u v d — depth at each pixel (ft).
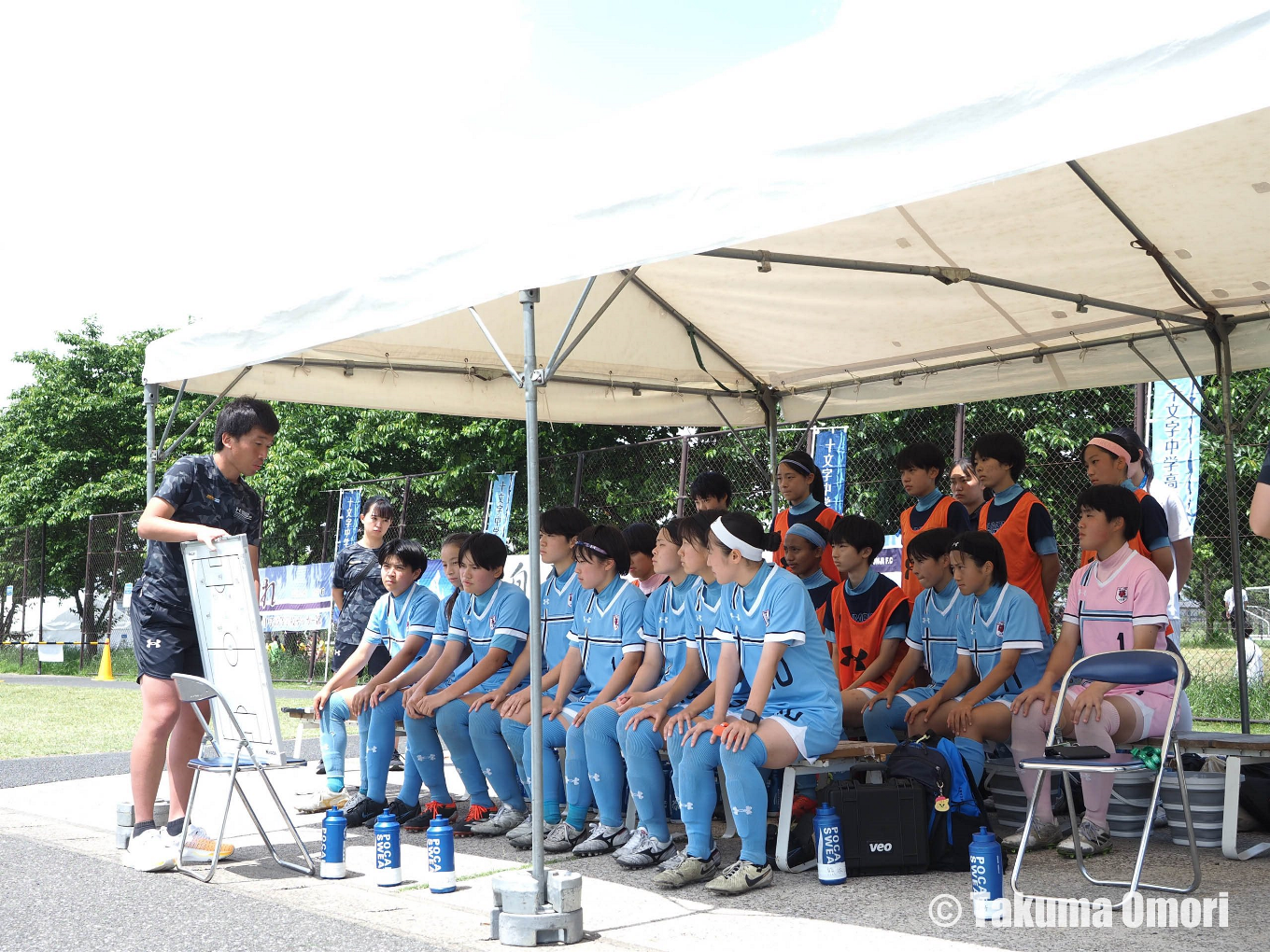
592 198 12.19
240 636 14.32
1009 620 16.16
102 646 71.41
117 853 16.44
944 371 24.59
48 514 89.10
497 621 18.15
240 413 15.81
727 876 13.48
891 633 18.67
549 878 11.76
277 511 60.34
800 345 24.76
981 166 9.16
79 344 93.91
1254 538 34.42
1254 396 34.96
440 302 13.98
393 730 19.34
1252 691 30.17
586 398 26.13
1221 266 18.65
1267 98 7.72
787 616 13.94
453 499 46.16
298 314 16.21
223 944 11.46
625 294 22.82
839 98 10.30
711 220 11.02
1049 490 36.17
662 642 16.31
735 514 14.33
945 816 14.37
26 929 12.04
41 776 25.86
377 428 59.26
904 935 11.35
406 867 15.60
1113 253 18.39
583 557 16.84
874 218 17.56
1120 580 15.57
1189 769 16.79
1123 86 8.45
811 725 14.03
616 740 15.93
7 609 79.25
